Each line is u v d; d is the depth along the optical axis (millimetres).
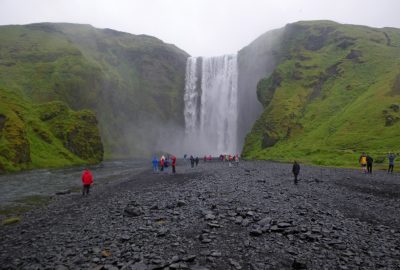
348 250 12617
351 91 99750
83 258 12227
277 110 105875
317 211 18828
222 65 164125
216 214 17766
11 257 13242
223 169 50844
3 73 128125
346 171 44812
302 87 113750
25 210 25844
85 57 157750
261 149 101250
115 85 155250
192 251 12492
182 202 20703
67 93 132000
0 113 74375
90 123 112250
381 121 73062
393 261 11617
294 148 80812
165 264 11109
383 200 23844
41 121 100375
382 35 141125
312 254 12141
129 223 17250
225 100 157750
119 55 183500
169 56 185125
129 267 11008
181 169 56969
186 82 173250
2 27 173625
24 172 63344
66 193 33969
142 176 47219
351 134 72875
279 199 22391
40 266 11742
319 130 85062
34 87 126312
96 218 19594
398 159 52656
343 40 131875
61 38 174500
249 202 20906
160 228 15445
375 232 15289
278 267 11117
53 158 86750
